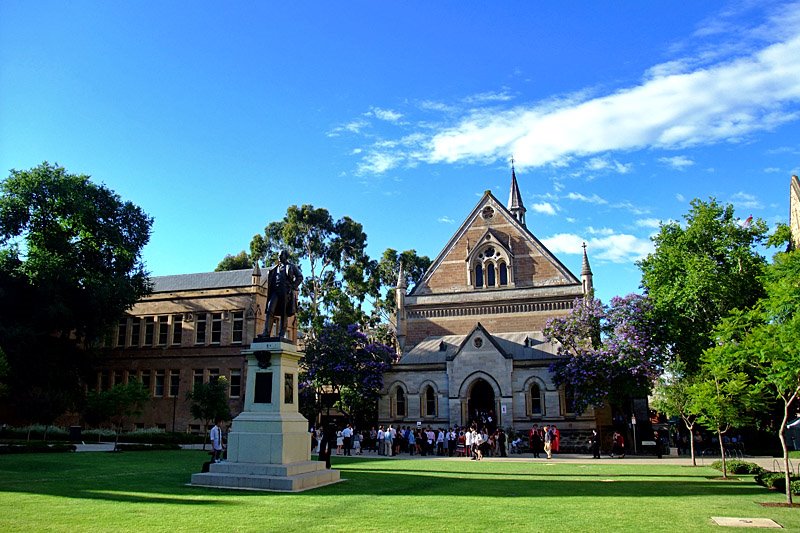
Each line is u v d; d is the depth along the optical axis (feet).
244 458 62.18
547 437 131.23
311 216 280.10
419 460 119.55
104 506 44.91
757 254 158.71
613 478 79.51
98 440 161.79
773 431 142.82
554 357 161.68
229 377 200.44
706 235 158.61
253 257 285.23
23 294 170.91
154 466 83.51
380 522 39.93
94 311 175.52
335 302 260.01
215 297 209.15
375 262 304.50
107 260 187.21
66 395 166.71
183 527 36.88
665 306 155.94
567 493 60.23
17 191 169.48
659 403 149.18
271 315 67.36
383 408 173.78
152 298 215.92
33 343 163.02
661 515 45.11
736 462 92.22
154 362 211.00
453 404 164.35
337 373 172.55
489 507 48.42
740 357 69.87
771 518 44.14
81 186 179.32
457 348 171.01
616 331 152.46
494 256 196.75
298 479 58.18
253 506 46.32
